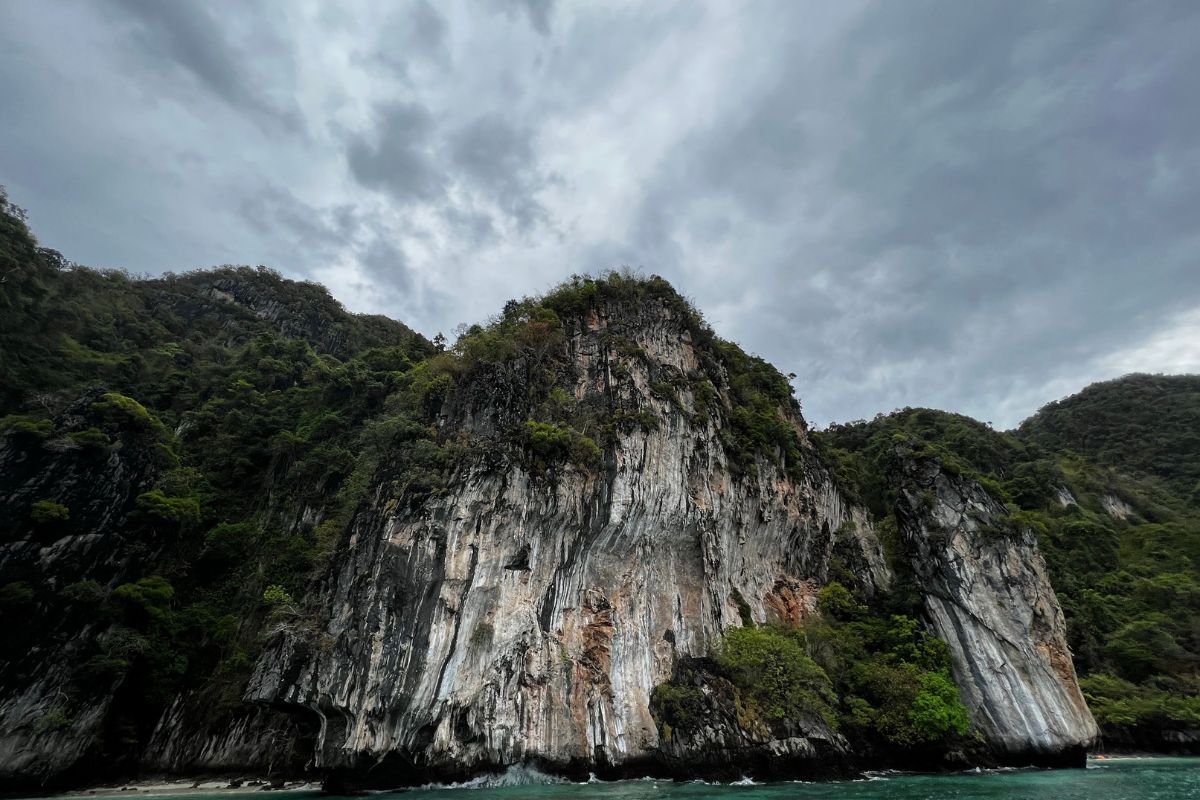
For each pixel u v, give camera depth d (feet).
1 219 158.10
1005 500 159.84
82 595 110.11
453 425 123.85
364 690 89.45
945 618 138.82
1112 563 236.22
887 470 172.45
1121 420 404.77
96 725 105.60
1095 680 176.35
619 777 98.78
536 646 102.17
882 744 116.26
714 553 128.36
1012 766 123.03
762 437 156.46
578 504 114.93
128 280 262.67
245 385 189.16
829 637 131.95
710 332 177.27
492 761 93.15
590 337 151.02
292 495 157.58
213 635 127.54
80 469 120.06
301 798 86.94
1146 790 91.45
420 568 98.99
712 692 106.42
